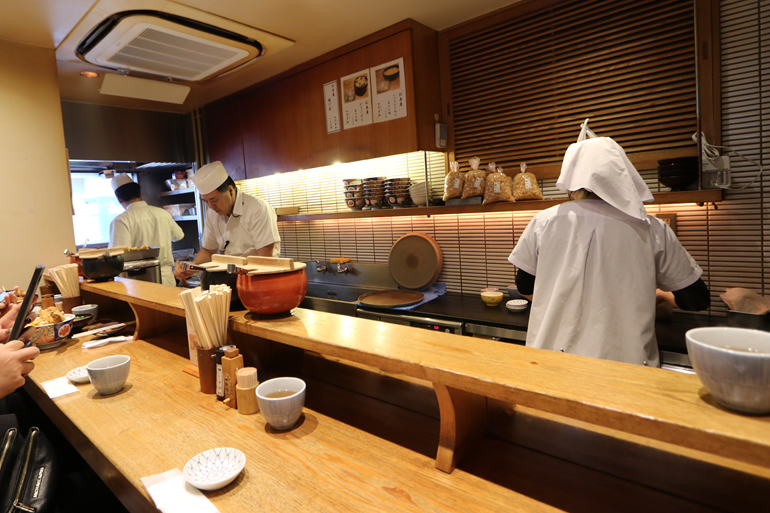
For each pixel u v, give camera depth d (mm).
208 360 1428
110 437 1179
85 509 1402
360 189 3439
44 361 1848
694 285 1701
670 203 2225
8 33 2717
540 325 1828
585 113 2518
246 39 2912
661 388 803
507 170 2836
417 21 2885
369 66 3057
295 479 962
